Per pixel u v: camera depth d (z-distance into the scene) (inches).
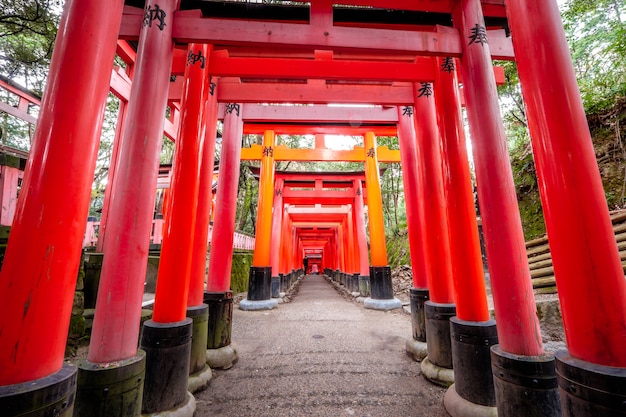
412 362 172.6
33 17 284.2
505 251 101.7
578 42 392.5
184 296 123.4
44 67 372.8
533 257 281.1
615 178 291.9
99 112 75.3
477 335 114.7
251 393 133.0
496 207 105.5
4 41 360.2
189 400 115.5
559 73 77.5
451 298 158.1
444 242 164.4
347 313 330.6
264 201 373.7
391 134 340.5
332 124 338.0
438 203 169.3
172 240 124.2
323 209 622.2
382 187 780.6
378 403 124.5
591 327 66.0
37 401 56.6
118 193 99.7
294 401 125.9
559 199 73.0
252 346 204.1
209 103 190.2
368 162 372.5
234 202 239.5
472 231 129.0
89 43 74.0
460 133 139.9
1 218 183.2
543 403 86.6
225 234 227.6
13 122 654.5
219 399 127.6
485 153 111.0
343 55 188.4
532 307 98.2
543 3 82.7
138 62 111.3
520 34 85.7
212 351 165.2
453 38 130.6
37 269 62.7
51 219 64.7
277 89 213.9
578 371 63.4
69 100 69.6
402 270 572.4
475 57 122.4
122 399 84.5
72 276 68.5
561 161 73.6
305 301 441.4
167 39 117.1
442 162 140.8
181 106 142.4
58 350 65.3
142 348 112.5
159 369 109.0
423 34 129.3
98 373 82.7
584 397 61.9
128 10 137.6
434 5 135.8
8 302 60.4
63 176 66.9
